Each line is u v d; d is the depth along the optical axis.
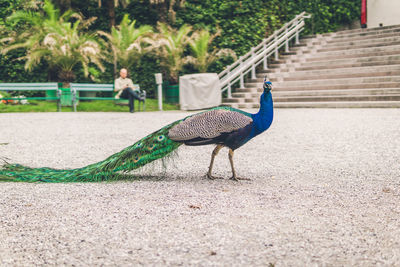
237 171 5.65
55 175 4.94
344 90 15.73
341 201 4.08
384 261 2.69
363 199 4.15
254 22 19.52
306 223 3.42
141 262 2.73
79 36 17.28
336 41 19.97
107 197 4.27
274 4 20.30
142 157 4.78
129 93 15.35
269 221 3.47
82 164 6.14
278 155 6.82
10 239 3.14
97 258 2.80
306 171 5.57
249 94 17.81
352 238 3.08
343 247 2.92
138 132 9.66
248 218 3.56
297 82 17.53
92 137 8.93
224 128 4.65
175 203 4.03
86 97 16.17
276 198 4.21
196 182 4.97
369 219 3.52
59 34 15.95
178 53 17.75
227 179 5.12
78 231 3.29
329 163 6.08
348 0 22.45
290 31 20.12
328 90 16.16
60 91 15.62
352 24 23.08
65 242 3.08
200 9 19.38
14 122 11.92
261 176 5.32
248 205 3.95
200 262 2.71
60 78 17.00
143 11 19.34
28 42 15.91
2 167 5.19
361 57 17.69
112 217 3.62
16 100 16.61
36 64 16.97
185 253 2.85
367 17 22.41
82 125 11.16
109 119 12.74
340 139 8.25
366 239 3.06
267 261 2.71
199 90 16.81
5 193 4.43
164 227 3.36
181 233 3.22
